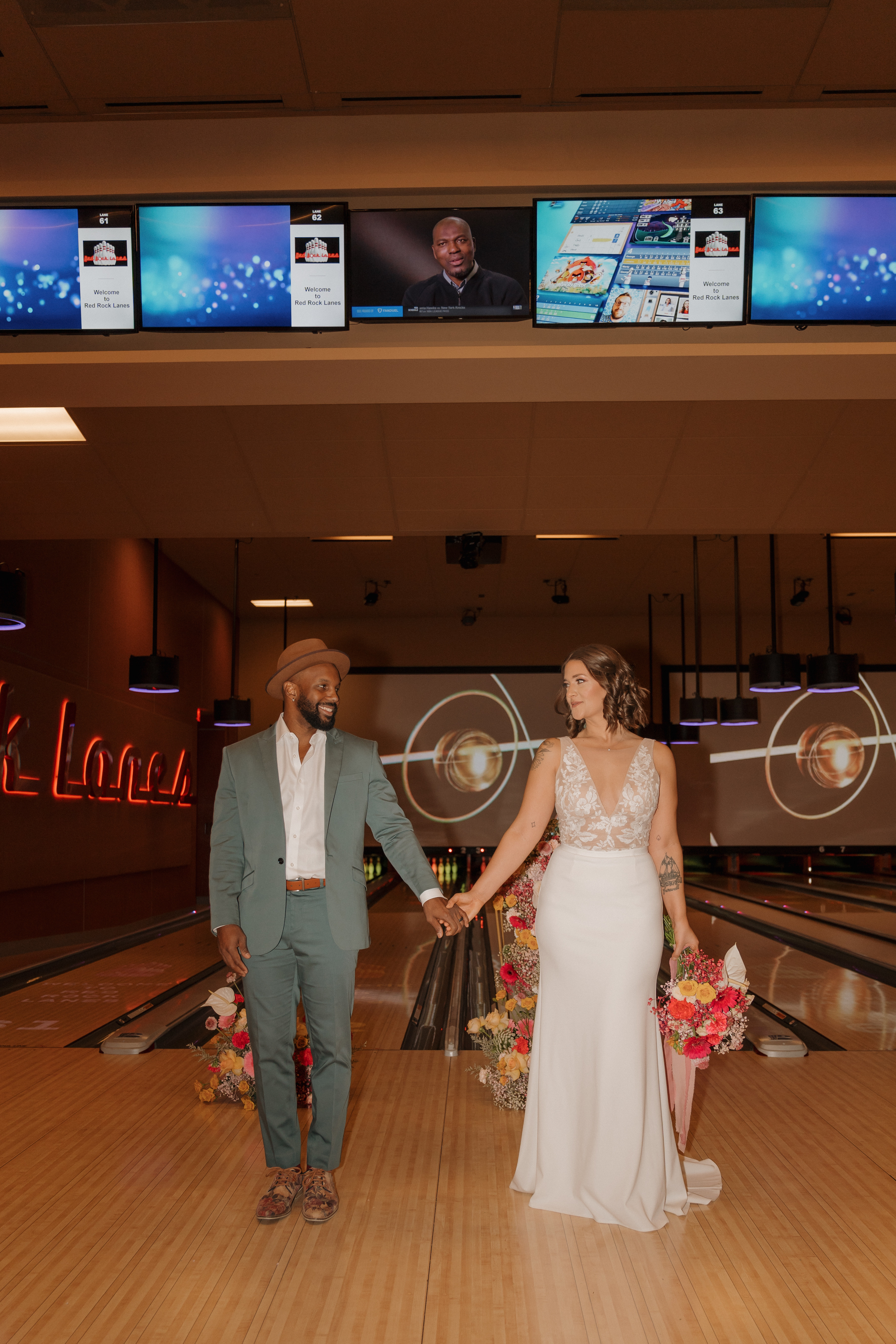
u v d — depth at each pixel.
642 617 15.88
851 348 4.80
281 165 4.59
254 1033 2.37
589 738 2.52
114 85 4.18
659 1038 2.43
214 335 4.89
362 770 2.43
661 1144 2.32
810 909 9.98
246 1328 1.83
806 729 15.73
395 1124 3.10
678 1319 1.86
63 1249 2.18
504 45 3.95
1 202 4.61
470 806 15.65
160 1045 4.21
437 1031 4.62
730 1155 2.79
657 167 4.59
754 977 5.86
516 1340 1.79
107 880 10.51
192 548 12.11
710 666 15.70
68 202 4.62
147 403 5.47
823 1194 2.48
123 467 7.20
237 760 2.43
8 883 8.04
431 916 2.34
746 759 15.73
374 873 15.39
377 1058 3.97
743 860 16.44
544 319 4.54
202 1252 2.16
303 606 15.27
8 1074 3.68
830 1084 3.52
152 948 7.24
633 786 2.40
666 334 4.85
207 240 4.54
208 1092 3.30
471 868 15.53
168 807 12.66
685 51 3.99
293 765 2.42
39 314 4.56
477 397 5.39
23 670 8.41
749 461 7.20
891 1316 1.88
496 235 4.52
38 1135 2.97
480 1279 2.03
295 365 4.95
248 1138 2.94
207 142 4.53
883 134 4.48
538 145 4.55
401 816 2.47
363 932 2.34
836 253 4.48
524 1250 2.16
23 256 4.55
